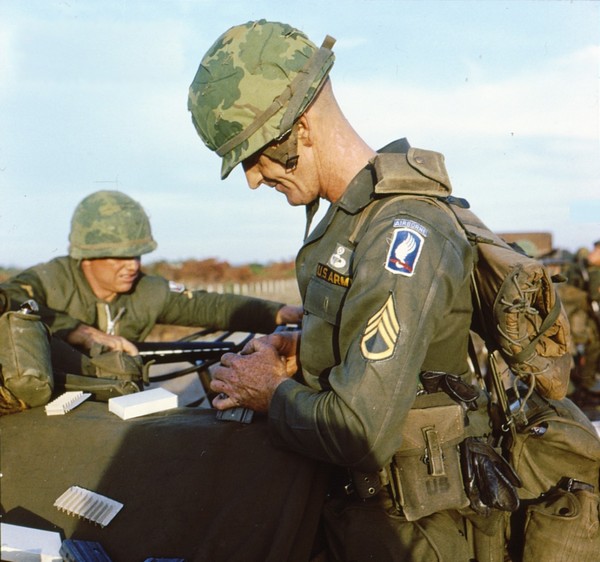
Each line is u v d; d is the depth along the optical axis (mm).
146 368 2561
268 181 1842
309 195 1824
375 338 1494
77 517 1615
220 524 1591
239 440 1726
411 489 1608
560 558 1658
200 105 1721
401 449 1613
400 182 1614
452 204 1839
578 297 5797
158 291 3299
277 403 1681
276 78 1664
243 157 1681
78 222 3096
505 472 1646
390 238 1551
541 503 1730
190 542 1586
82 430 1799
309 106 1721
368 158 1777
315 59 1688
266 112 1661
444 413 1612
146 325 3273
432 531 1601
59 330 2723
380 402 1475
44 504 1645
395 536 1596
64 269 3117
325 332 1684
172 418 1840
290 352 1918
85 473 1700
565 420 1774
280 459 1671
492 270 1643
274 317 3168
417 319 1500
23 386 1836
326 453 1558
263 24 1724
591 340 5773
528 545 1701
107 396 2105
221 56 1702
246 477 1655
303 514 1629
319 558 1704
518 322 1660
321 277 1699
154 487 1660
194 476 1674
